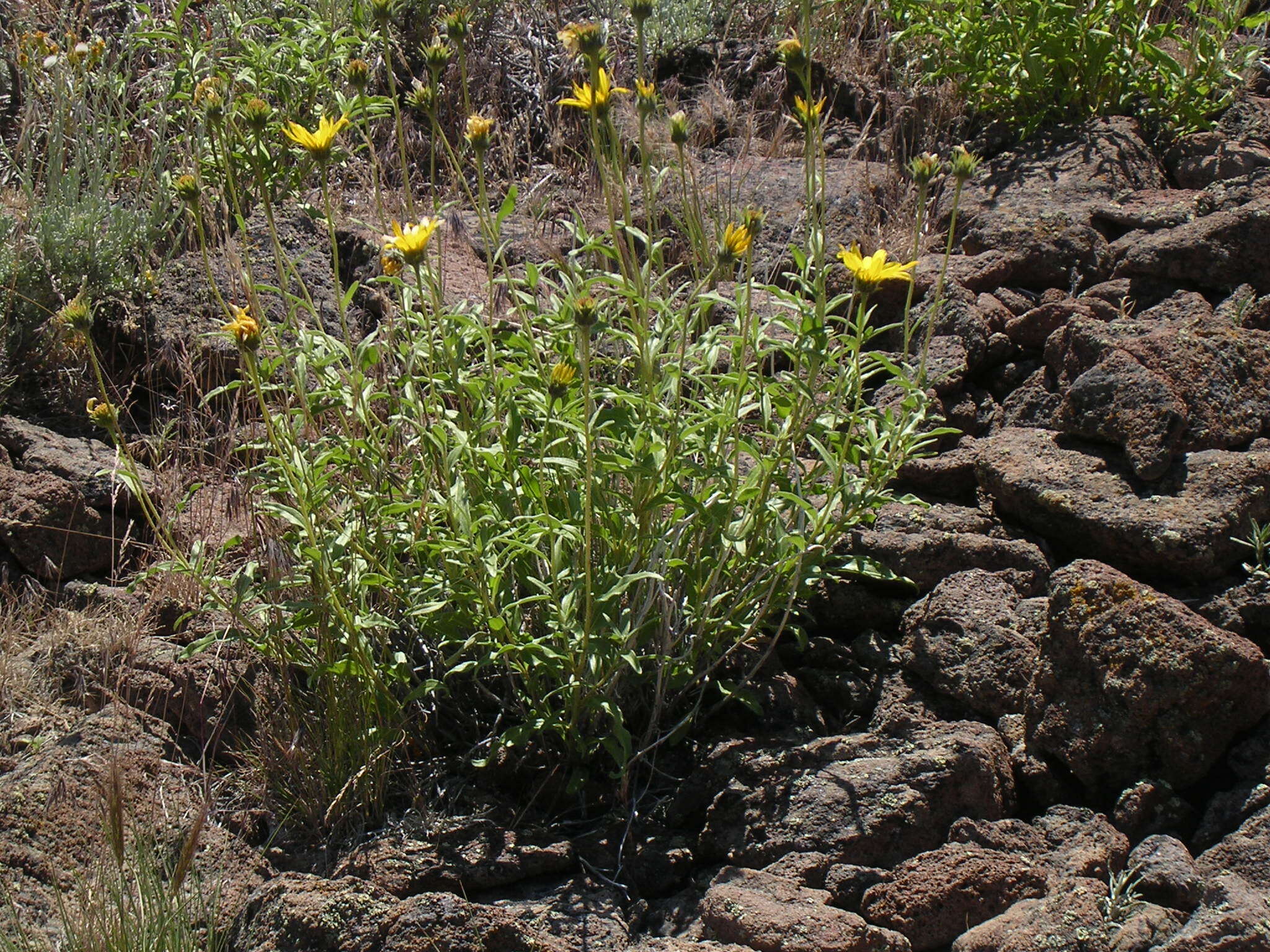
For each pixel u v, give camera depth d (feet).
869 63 20.94
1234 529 11.03
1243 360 12.52
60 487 13.04
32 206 16.49
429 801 10.60
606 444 10.53
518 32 22.15
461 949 8.92
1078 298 14.85
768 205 17.53
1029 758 10.30
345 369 12.40
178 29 19.15
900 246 16.66
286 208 17.56
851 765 10.03
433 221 9.69
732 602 11.29
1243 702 9.57
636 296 10.43
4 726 11.02
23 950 8.78
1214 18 18.66
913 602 11.84
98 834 9.91
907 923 9.09
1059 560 12.07
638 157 19.49
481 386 10.94
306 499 10.00
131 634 11.65
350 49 19.60
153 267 16.98
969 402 14.07
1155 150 17.76
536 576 10.98
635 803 10.34
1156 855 9.11
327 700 10.54
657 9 21.86
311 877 9.63
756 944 8.80
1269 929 7.95
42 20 22.02
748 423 13.32
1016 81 18.60
